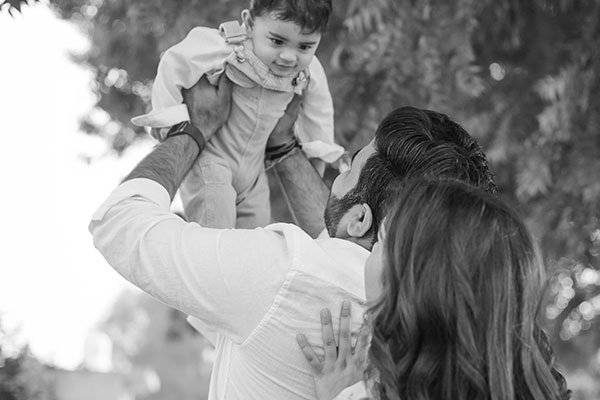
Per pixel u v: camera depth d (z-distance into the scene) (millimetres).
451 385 2193
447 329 2217
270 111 3234
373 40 6484
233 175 3299
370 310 2334
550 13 7109
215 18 6805
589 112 7016
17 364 8625
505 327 2225
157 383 26359
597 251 7875
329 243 2627
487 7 6988
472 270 2240
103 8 7883
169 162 2936
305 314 2502
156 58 7859
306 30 3084
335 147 3441
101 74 8219
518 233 2314
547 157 7051
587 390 10508
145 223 2580
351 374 2473
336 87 6742
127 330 30516
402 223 2314
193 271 2496
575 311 9203
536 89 6992
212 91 3154
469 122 7105
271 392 2551
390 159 2648
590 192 7031
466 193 2334
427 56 6551
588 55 6844
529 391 2250
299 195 3377
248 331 2510
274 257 2502
